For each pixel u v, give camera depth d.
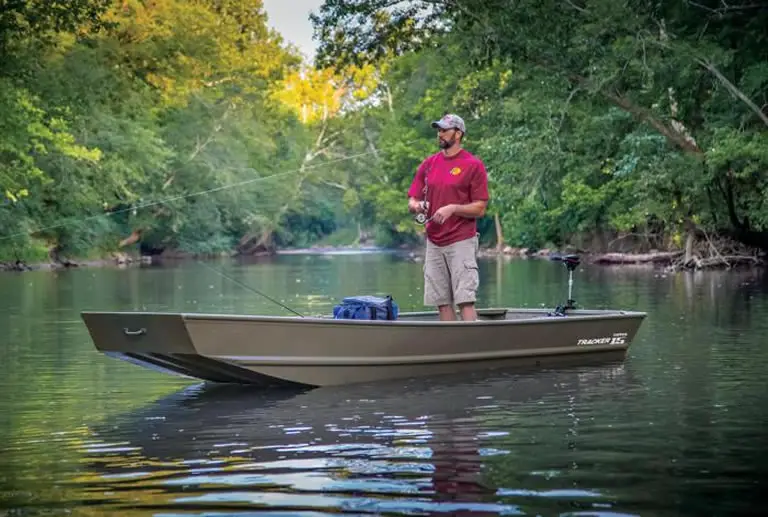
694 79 26.38
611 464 6.02
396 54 28.28
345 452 6.40
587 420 7.46
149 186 55.81
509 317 11.79
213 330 8.65
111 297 22.14
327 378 9.28
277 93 76.75
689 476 5.71
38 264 43.75
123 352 8.90
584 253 48.75
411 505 5.16
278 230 75.12
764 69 24.12
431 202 10.14
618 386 9.09
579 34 24.59
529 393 8.77
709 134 28.52
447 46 29.66
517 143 31.67
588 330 10.70
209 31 56.22
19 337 13.63
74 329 14.76
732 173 30.64
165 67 43.66
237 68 63.62
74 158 44.38
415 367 9.74
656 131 30.97
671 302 18.69
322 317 9.82
